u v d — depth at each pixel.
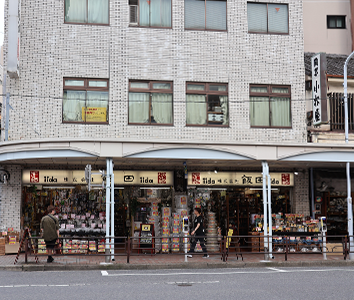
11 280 11.30
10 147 15.83
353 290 9.95
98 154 15.17
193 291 9.70
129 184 18.42
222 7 18.88
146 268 14.18
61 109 17.38
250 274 12.58
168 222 18.16
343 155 16.64
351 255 15.90
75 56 17.59
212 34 18.56
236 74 18.59
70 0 17.83
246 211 20.20
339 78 19.84
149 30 18.12
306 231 18.66
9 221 17.41
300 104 18.97
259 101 18.78
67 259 15.55
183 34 18.34
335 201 20.88
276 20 19.27
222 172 19.14
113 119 17.58
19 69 17.27
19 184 17.61
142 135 17.70
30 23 17.47
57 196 18.64
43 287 10.19
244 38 18.77
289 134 18.78
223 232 19.94
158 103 18.00
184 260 15.41
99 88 17.69
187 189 18.92
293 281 11.18
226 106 18.48
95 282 10.99
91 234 17.77
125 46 17.91
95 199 18.88
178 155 15.70
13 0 16.77
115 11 17.95
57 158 15.86
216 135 18.20
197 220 16.52
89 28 17.73
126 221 19.61
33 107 17.30
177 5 18.44
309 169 19.77
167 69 18.11
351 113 19.83
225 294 9.37
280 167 19.52
